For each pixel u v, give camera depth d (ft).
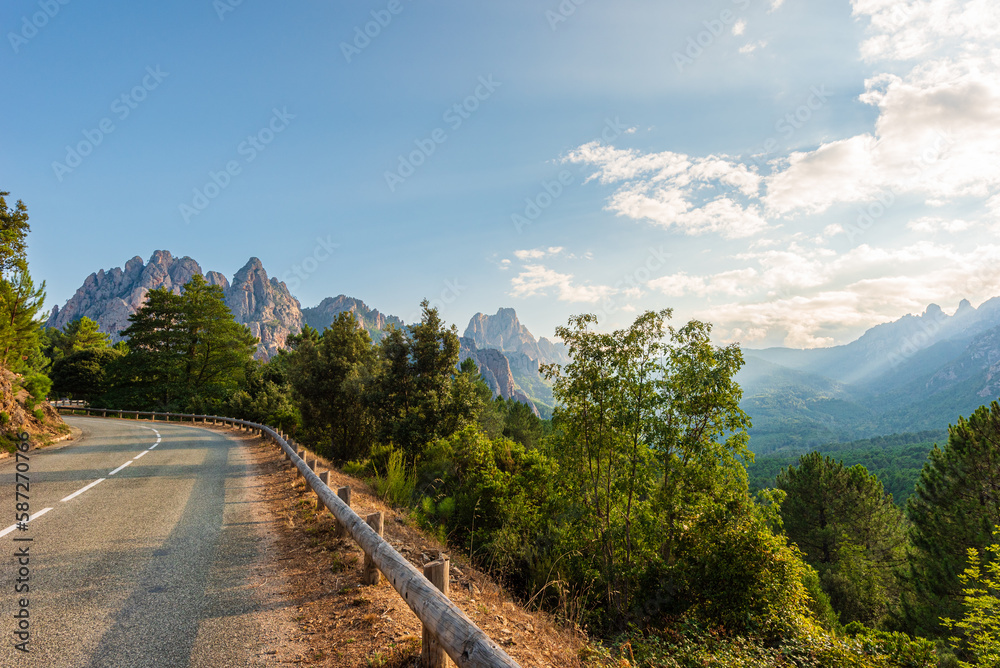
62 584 15.33
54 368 191.31
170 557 18.54
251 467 43.83
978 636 44.52
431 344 87.20
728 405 37.55
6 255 69.46
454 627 9.59
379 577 17.03
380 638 12.93
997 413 70.59
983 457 70.54
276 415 120.06
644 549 38.81
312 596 15.75
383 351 90.58
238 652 11.84
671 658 21.94
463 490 49.60
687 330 39.96
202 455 50.78
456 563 24.43
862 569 102.42
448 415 83.92
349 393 100.89
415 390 86.12
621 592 35.83
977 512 69.62
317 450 103.76
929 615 66.74
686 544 35.50
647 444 39.37
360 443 107.65
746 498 35.68
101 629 12.53
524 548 39.37
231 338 185.57
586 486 44.24
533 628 17.38
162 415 140.97
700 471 37.96
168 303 181.27
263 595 15.58
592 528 41.11
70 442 58.90
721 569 31.22
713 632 28.17
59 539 20.01
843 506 115.03
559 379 42.60
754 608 29.32
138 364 166.81
